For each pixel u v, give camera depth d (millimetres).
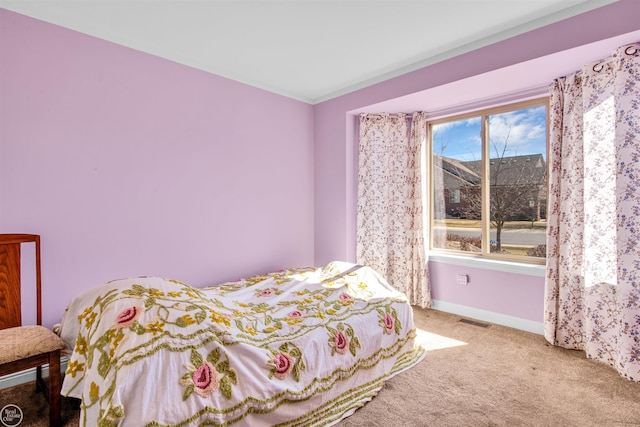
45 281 2064
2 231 1910
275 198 3416
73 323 1689
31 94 1986
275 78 3162
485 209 3229
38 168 2023
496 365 2215
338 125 3557
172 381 1225
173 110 2621
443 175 3549
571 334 2438
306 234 3762
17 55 1935
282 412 1461
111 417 1085
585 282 2309
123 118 2359
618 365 2076
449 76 2662
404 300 2342
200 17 2102
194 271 2779
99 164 2260
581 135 2373
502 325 2932
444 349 2455
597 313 2264
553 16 2139
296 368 1565
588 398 1837
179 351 1289
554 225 2510
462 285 3197
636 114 1993
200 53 2611
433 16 2148
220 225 2951
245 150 3135
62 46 2090
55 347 1580
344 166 3533
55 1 1912
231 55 2656
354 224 3637
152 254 2531
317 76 3127
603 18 1969
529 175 2969
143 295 1468
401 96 2992
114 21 2137
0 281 1835
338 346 1783
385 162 3588
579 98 2396
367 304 2158
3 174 1908
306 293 2357
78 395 1463
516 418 1667
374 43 2498
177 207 2662
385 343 2066
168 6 1976
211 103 2863
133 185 2420
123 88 2354
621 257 2047
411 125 3508
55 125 2076
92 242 2244
